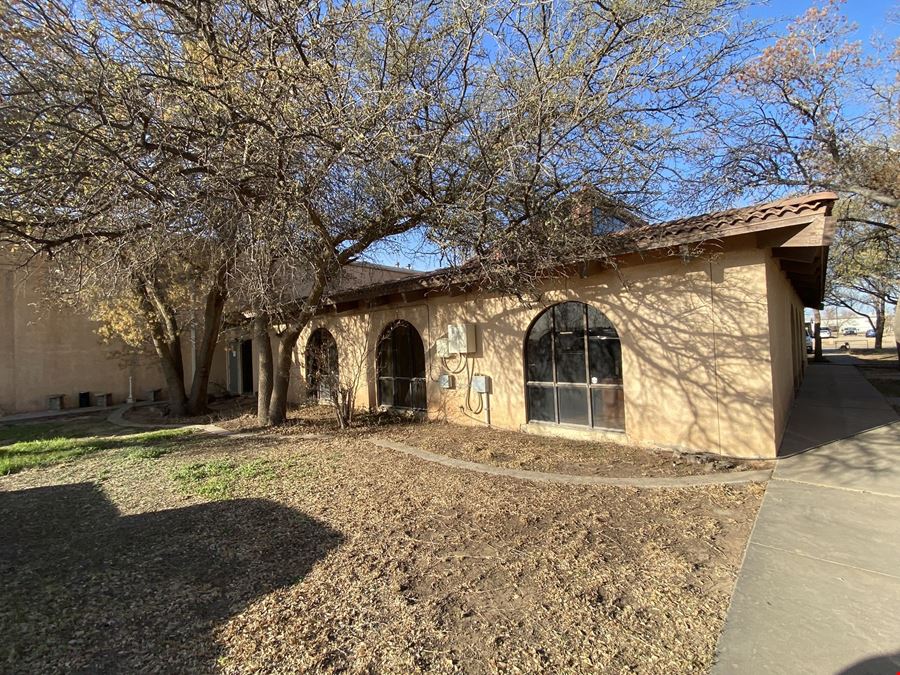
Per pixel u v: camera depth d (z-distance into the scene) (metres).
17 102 4.57
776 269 6.94
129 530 4.34
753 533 3.71
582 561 3.38
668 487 4.95
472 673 2.27
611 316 7.02
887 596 2.78
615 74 5.30
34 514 4.87
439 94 6.11
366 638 2.58
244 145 5.16
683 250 5.80
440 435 8.27
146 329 12.37
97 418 12.96
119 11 4.46
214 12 4.84
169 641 2.62
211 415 12.25
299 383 13.66
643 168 5.91
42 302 11.61
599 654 2.37
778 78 12.98
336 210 7.02
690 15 4.97
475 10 5.27
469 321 9.06
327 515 4.51
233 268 6.52
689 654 2.34
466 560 3.48
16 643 2.63
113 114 4.94
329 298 9.91
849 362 22.03
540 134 5.46
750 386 5.77
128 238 5.62
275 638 2.61
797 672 2.17
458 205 6.16
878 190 12.99
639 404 6.71
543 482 5.31
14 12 3.90
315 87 5.17
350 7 5.19
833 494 4.47
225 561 3.61
